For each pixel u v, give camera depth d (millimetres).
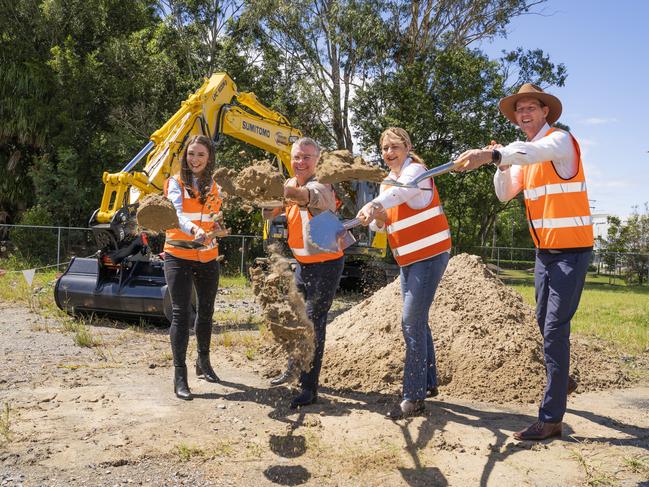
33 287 11180
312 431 3598
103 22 24141
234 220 17750
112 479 2885
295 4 23344
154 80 23547
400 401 4250
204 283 4500
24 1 22359
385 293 5988
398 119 22344
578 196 3486
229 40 24906
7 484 2793
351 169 3324
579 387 4922
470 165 3230
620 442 3559
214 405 4086
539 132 3732
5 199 22156
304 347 3314
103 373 4945
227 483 2877
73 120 21250
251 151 20828
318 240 3660
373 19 23359
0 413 3791
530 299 14617
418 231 3793
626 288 25984
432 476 2992
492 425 3807
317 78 24797
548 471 3078
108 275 7613
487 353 4887
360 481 2930
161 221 3598
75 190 20469
